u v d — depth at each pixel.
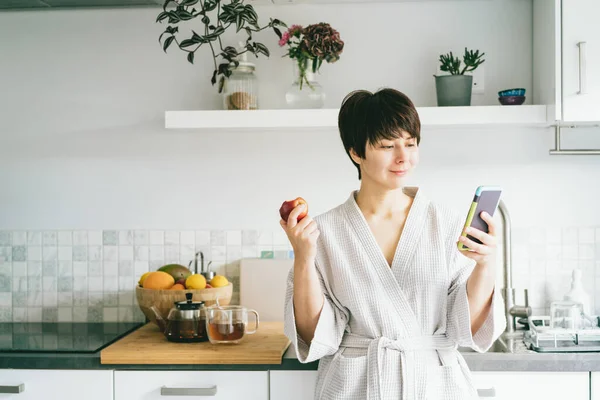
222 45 2.60
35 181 2.66
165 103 2.62
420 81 2.55
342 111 1.74
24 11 2.64
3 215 2.68
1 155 2.66
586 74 2.20
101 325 2.59
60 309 2.66
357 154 1.72
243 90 2.38
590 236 2.51
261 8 2.59
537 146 2.51
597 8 2.20
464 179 2.53
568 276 2.51
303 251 1.64
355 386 1.71
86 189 2.64
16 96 2.65
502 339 2.23
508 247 2.36
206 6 2.36
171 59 2.61
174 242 2.62
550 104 2.27
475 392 1.77
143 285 2.36
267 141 2.59
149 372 2.03
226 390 2.01
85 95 2.63
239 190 2.60
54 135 2.64
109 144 2.63
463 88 2.36
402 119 1.63
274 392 2.00
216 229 2.61
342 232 1.79
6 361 2.06
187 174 2.61
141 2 2.53
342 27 2.57
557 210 2.51
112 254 2.64
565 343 2.06
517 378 1.96
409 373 1.69
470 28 2.54
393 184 1.67
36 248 2.66
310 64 2.38
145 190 2.62
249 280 2.53
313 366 1.98
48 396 2.05
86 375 2.04
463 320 1.70
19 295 2.67
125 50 2.62
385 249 1.78
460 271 1.78
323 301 1.73
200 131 2.59
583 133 2.49
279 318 2.52
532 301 2.52
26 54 2.65
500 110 2.28
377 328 1.74
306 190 2.58
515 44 2.52
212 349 2.04
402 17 2.55
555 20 2.22
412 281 1.74
